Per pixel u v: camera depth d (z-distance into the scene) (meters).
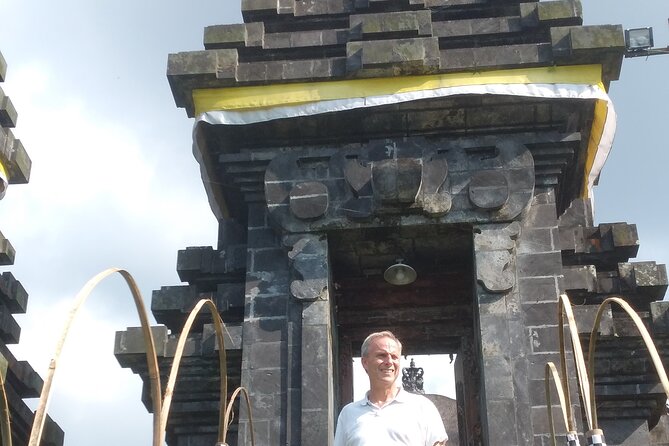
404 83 17.67
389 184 16.95
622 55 17.52
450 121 17.89
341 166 17.80
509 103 17.62
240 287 18.23
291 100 17.83
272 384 16.30
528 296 16.62
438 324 20.94
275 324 16.86
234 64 18.02
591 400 8.98
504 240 16.91
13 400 19.12
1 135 19.61
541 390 15.70
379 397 8.98
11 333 20.28
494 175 17.31
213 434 18.03
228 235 19.09
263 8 19.56
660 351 17.14
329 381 16.19
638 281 17.45
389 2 19.45
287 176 17.80
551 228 17.28
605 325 16.61
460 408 21.58
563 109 17.69
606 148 18.27
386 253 18.45
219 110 17.95
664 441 18.45
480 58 17.66
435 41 17.70
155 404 8.47
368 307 20.88
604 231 18.52
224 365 10.56
